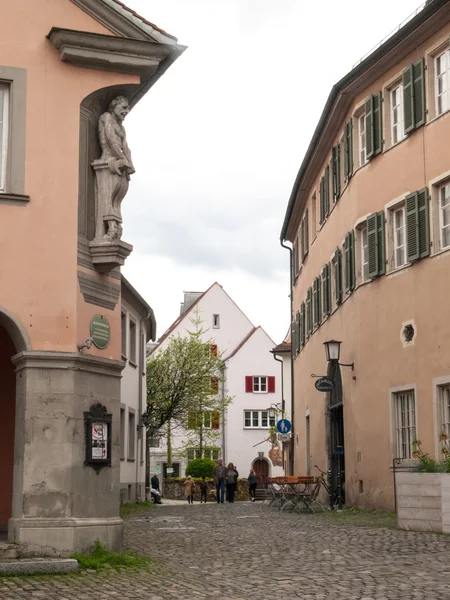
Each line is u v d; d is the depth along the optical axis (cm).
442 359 2045
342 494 2736
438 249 2106
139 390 3878
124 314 3512
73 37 1364
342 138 2702
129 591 1029
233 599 970
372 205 2411
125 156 1418
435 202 2122
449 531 1573
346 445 2603
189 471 6128
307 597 975
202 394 5316
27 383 1305
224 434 7212
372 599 953
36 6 1385
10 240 1325
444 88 2116
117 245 1377
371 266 2384
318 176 3200
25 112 1359
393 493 2238
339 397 2772
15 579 1134
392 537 1564
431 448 2072
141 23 1409
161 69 1473
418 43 2194
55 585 1079
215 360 5444
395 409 2266
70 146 1374
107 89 1415
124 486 3506
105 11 1402
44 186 1353
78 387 1329
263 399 7319
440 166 2095
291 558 1313
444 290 2055
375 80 2419
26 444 1293
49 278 1334
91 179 1405
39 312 1323
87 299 1370
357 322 2488
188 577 1137
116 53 1399
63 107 1379
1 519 1648
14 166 1344
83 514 1312
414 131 2211
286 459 4478
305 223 3553
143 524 2080
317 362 3173
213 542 1568
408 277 2211
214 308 7581
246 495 5897
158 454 7106
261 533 1741
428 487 1650
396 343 2252
